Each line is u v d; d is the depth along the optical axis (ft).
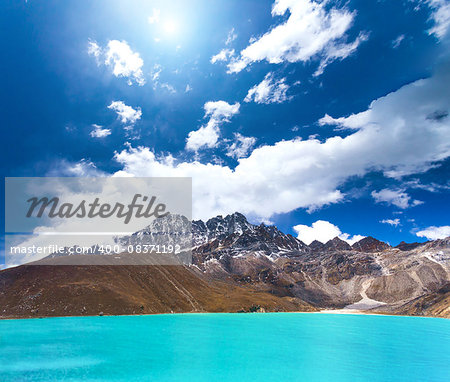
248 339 273.54
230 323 392.27
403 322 478.59
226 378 155.22
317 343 266.16
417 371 179.52
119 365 170.30
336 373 170.50
